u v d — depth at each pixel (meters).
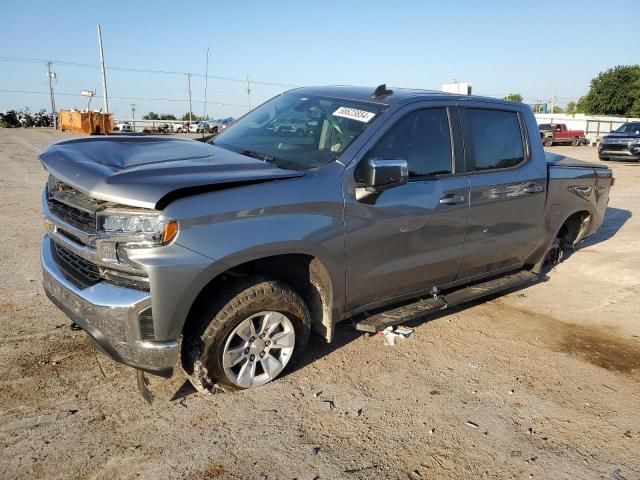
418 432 3.14
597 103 68.12
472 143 4.43
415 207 3.89
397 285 4.01
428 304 4.27
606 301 5.46
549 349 4.33
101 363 3.67
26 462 2.70
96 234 2.91
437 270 4.25
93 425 3.02
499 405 3.47
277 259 3.54
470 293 4.61
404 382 3.69
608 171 6.22
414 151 3.98
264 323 3.33
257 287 3.22
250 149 3.98
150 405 3.23
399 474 2.78
